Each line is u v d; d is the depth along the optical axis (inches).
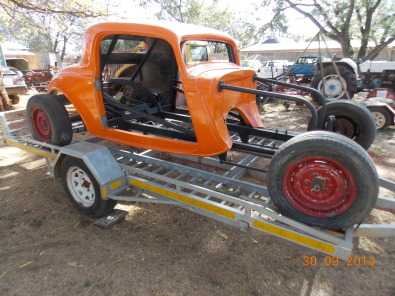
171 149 127.3
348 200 87.4
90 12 373.1
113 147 169.6
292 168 91.8
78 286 99.7
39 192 161.6
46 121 152.1
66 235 126.0
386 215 140.2
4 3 374.9
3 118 179.8
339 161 85.0
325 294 97.3
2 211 144.3
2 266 108.7
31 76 703.1
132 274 104.7
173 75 164.6
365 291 98.3
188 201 114.3
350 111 145.1
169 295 96.3
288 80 500.4
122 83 161.5
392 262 111.0
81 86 139.9
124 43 156.9
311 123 116.3
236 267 108.8
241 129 145.5
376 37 602.9
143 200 123.6
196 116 115.0
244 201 102.3
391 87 401.7
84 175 131.3
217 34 147.3
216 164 160.2
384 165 199.2
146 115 143.7
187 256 114.1
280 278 103.9
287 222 94.7
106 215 134.6
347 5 530.9
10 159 211.2
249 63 725.9
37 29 446.6
